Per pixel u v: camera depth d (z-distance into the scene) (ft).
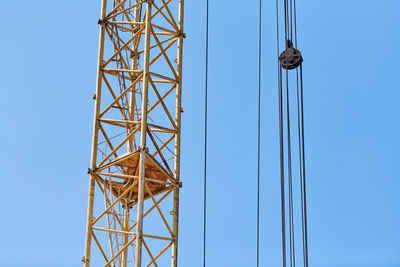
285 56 330.75
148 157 415.23
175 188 428.15
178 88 445.37
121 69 434.71
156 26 448.24
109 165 419.95
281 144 319.27
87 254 403.13
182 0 465.06
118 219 415.03
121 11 451.53
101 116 428.97
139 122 422.41
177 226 420.36
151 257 405.59
